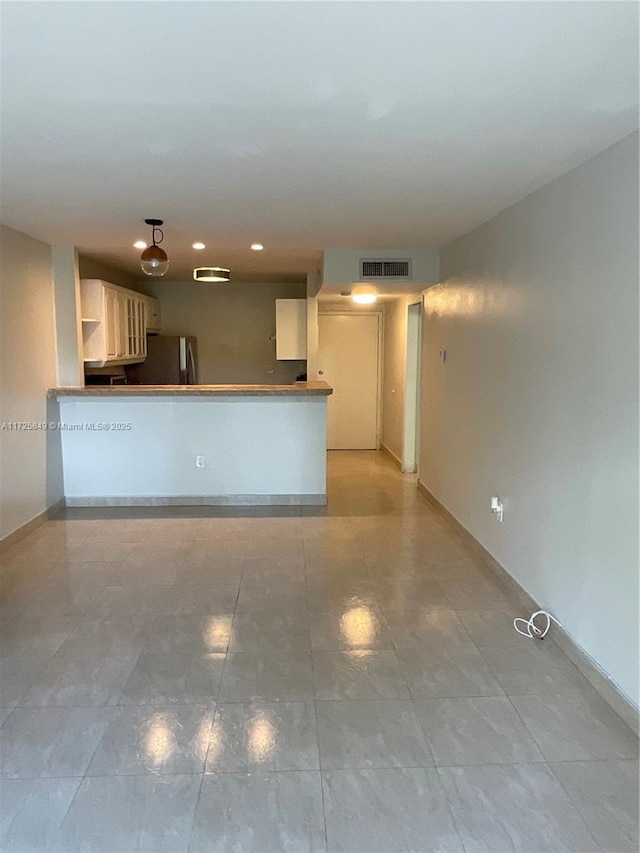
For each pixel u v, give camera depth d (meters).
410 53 1.59
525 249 3.15
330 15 1.39
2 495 4.02
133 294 6.27
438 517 4.91
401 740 2.15
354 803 1.86
